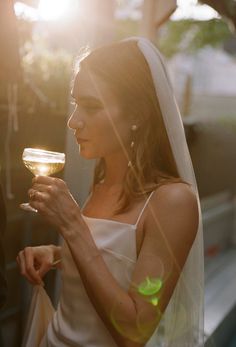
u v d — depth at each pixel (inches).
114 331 60.4
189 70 496.7
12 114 128.0
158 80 65.6
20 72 107.9
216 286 210.2
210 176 286.0
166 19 148.8
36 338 76.3
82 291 67.3
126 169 68.2
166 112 66.7
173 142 67.9
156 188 64.7
